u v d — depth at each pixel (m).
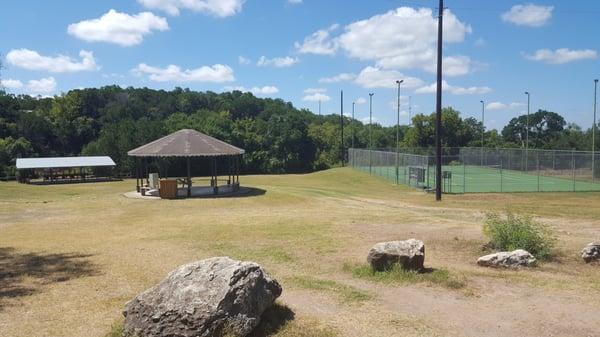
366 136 91.56
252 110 107.31
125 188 37.44
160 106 98.31
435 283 9.30
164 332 6.21
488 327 7.05
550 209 22.22
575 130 87.06
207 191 31.47
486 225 13.23
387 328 6.98
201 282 6.58
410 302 8.23
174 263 11.72
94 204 25.98
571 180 40.88
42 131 74.56
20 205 25.66
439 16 25.83
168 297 6.46
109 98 96.81
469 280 9.54
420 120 85.38
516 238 11.93
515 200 26.61
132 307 6.61
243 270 6.79
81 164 50.09
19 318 7.73
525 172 48.66
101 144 58.31
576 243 13.18
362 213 21.20
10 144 62.84
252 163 70.88
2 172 55.69
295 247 13.44
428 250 12.66
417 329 6.95
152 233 16.70
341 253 12.53
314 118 114.81
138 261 12.00
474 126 91.44
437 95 26.33
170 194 28.08
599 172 41.78
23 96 98.88
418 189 34.25
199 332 6.15
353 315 7.54
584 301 8.23
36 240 15.61
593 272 10.44
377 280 9.59
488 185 36.97
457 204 24.92
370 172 47.62
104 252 13.28
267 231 16.27
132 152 31.56
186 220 19.81
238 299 6.48
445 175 34.06
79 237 16.20
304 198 27.95
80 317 7.73
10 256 12.83
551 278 9.77
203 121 74.62
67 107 86.00
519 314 7.58
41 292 9.25
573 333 6.81
